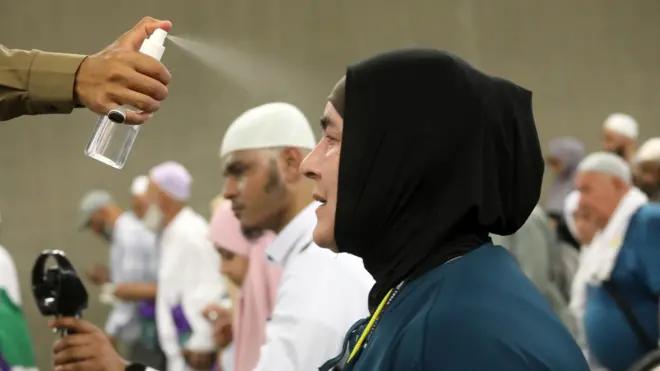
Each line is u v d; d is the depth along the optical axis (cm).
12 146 912
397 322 150
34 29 900
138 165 916
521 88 164
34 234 912
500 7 930
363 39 916
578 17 937
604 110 941
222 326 404
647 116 944
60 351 231
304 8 909
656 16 941
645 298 429
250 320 303
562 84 938
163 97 162
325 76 912
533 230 509
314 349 230
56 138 917
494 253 155
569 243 575
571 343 144
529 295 148
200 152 912
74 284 231
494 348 138
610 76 941
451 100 154
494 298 145
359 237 158
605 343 434
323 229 164
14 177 912
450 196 152
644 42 941
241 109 909
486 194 154
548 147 936
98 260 912
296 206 274
